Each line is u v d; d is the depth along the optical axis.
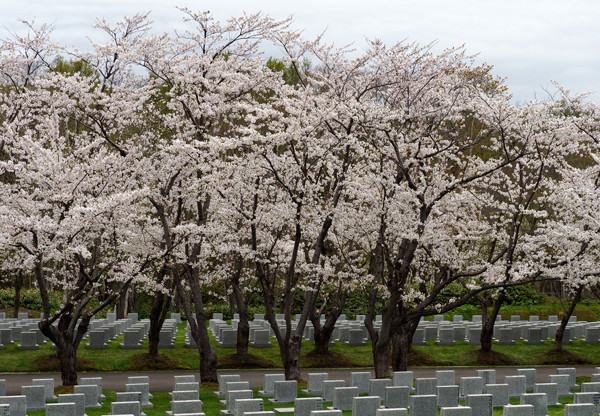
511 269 19.36
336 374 25.97
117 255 23.02
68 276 22.34
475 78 29.77
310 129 19.83
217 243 24.02
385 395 18.05
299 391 20.12
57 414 14.94
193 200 23.12
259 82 23.64
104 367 26.69
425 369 27.89
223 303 42.84
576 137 23.61
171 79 23.34
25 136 19.22
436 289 20.00
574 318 40.53
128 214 21.19
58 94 23.16
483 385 20.12
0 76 24.89
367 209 22.66
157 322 27.86
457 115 23.00
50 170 19.20
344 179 21.58
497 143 23.73
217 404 19.14
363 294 40.25
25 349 28.45
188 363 28.16
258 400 16.33
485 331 30.56
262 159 20.39
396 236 21.80
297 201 19.88
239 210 20.92
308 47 23.03
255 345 31.00
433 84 22.75
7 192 20.25
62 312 20.56
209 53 23.53
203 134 21.64
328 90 24.98
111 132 23.59
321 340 28.92
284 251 25.72
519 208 20.30
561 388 21.28
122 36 24.22
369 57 22.55
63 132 28.27
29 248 18.88
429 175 22.77
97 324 33.34
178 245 22.39
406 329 23.91
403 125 22.81
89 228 20.55
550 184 21.66
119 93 23.31
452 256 22.09
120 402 15.52
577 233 19.39
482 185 22.72
